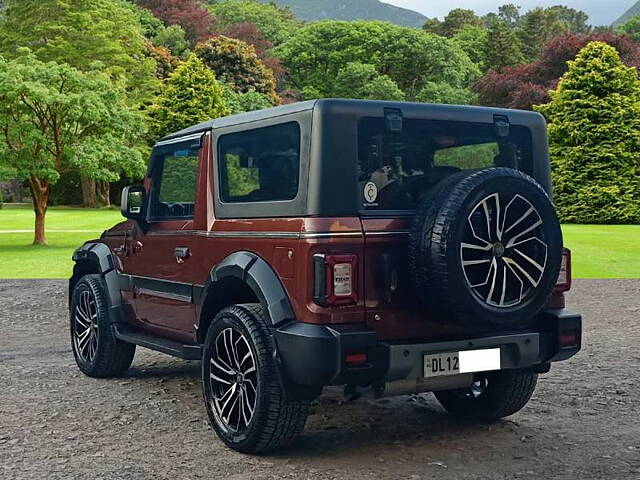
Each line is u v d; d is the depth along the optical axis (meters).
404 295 4.46
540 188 4.46
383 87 82.19
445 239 4.21
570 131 39.97
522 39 111.88
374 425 5.45
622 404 5.98
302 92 88.75
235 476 4.36
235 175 5.07
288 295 4.44
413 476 4.34
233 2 125.38
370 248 4.38
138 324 6.52
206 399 5.04
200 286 5.36
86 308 7.11
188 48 81.69
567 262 5.01
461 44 110.25
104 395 6.37
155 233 6.00
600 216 38.84
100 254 6.89
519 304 4.42
